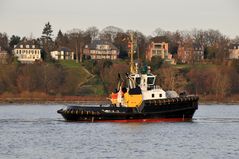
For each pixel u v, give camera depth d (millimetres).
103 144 187875
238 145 188000
